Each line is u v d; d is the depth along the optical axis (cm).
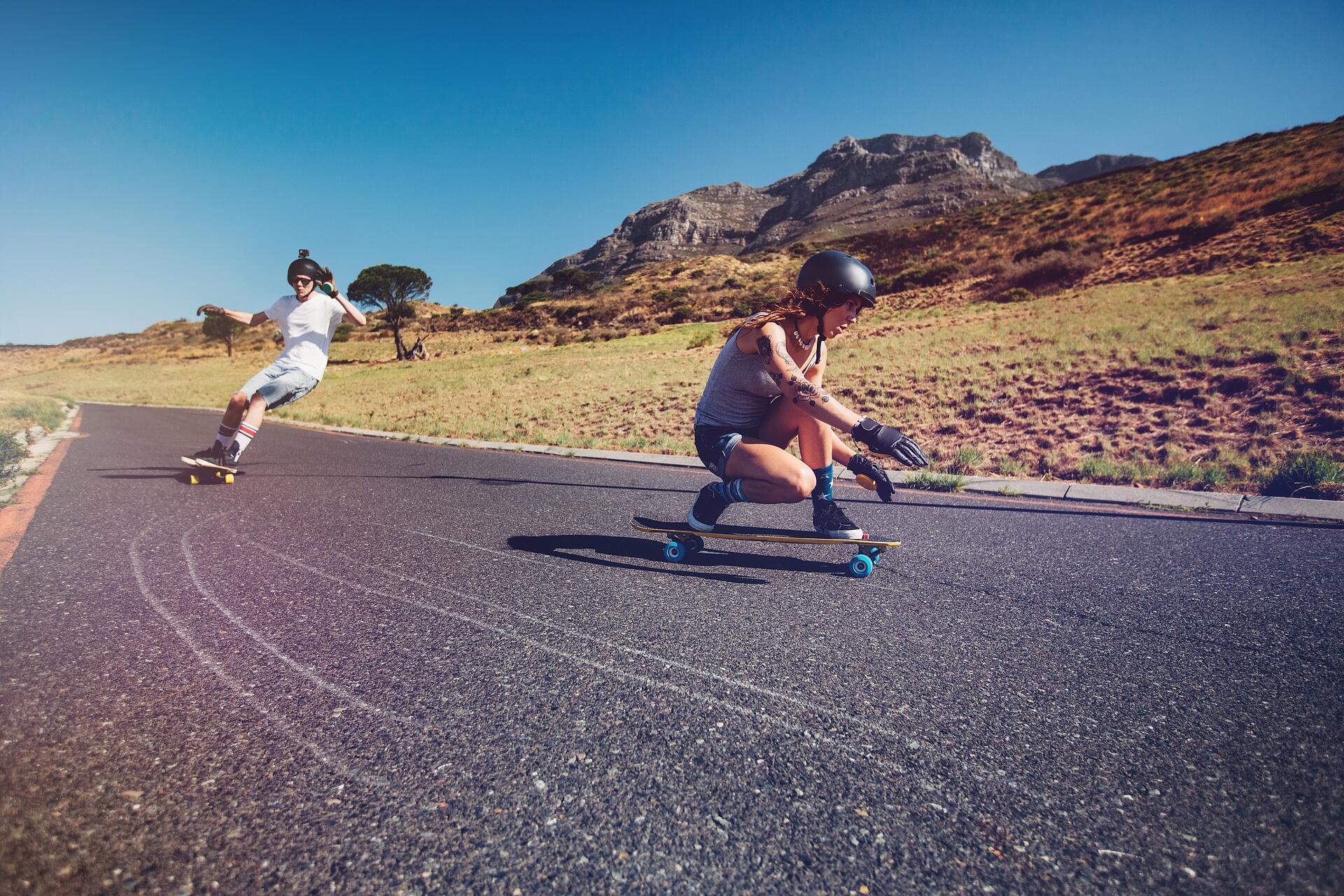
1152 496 450
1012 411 821
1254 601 249
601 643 218
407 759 151
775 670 197
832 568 305
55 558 322
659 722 167
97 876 112
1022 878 114
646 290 8750
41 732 160
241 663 202
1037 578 285
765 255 10531
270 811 131
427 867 116
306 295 549
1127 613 241
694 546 317
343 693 183
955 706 175
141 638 221
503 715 171
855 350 1563
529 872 116
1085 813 132
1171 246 2683
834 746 156
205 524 402
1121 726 164
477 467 685
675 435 946
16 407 1382
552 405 1377
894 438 232
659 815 132
